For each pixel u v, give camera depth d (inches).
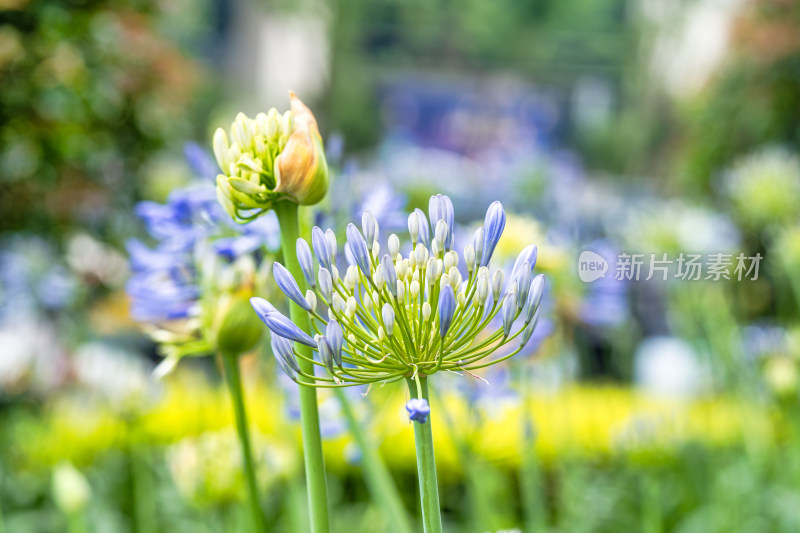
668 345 230.2
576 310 112.7
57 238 267.7
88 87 261.7
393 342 40.0
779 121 335.0
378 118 1087.0
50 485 210.4
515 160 293.4
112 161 276.4
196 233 65.1
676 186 365.7
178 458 89.0
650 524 134.5
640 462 129.7
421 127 1076.5
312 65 1053.8
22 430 220.4
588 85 1131.9
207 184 74.2
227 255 62.9
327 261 41.3
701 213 142.7
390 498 63.3
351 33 1043.9
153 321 65.6
